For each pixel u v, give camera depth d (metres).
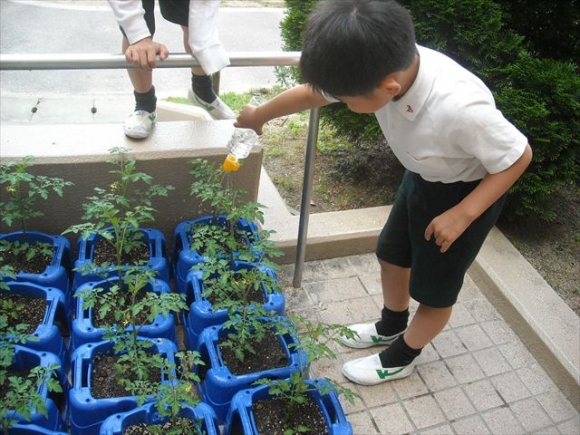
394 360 2.25
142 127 2.49
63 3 7.62
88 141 2.47
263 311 2.09
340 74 1.36
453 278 1.89
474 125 1.50
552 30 3.25
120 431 1.76
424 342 2.16
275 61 2.17
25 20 6.99
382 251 2.15
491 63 2.86
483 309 2.70
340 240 2.85
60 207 2.50
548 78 2.71
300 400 1.86
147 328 2.09
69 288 2.35
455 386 2.32
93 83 5.65
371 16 1.33
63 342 2.12
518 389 2.34
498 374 2.39
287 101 1.93
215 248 2.22
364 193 3.34
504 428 2.18
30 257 2.23
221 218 2.58
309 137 2.24
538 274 2.74
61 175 2.40
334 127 3.38
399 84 1.47
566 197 3.45
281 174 3.46
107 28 7.03
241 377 1.99
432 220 1.73
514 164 1.55
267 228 2.82
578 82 2.71
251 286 2.34
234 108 4.69
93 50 6.41
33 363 1.96
